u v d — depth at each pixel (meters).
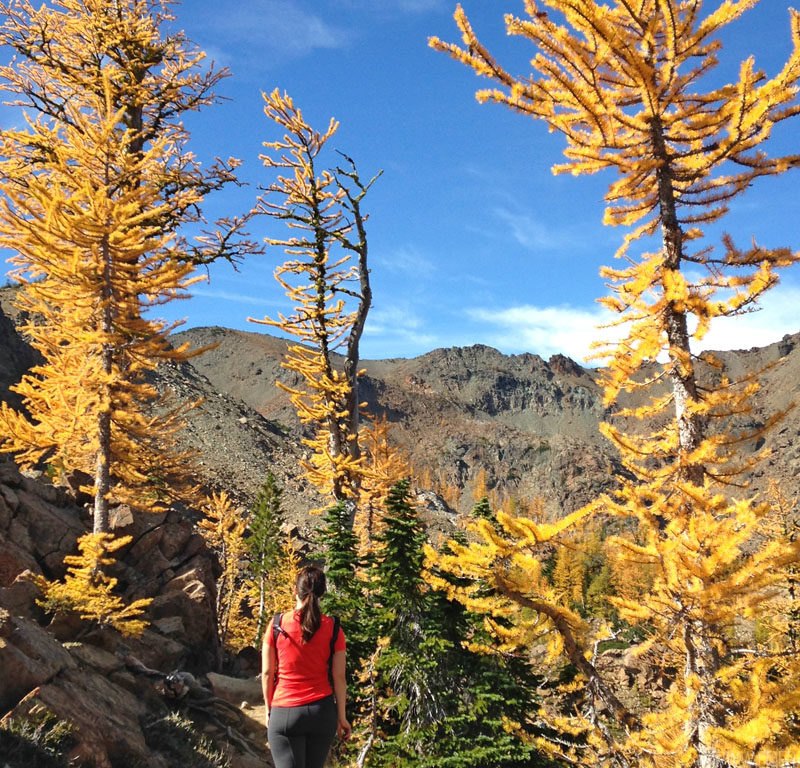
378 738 14.23
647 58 7.10
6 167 20.16
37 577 13.75
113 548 14.49
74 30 22.42
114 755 8.77
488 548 4.84
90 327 15.67
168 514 21.38
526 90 7.20
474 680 14.05
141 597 18.19
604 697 5.54
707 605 4.93
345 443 22.30
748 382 6.38
